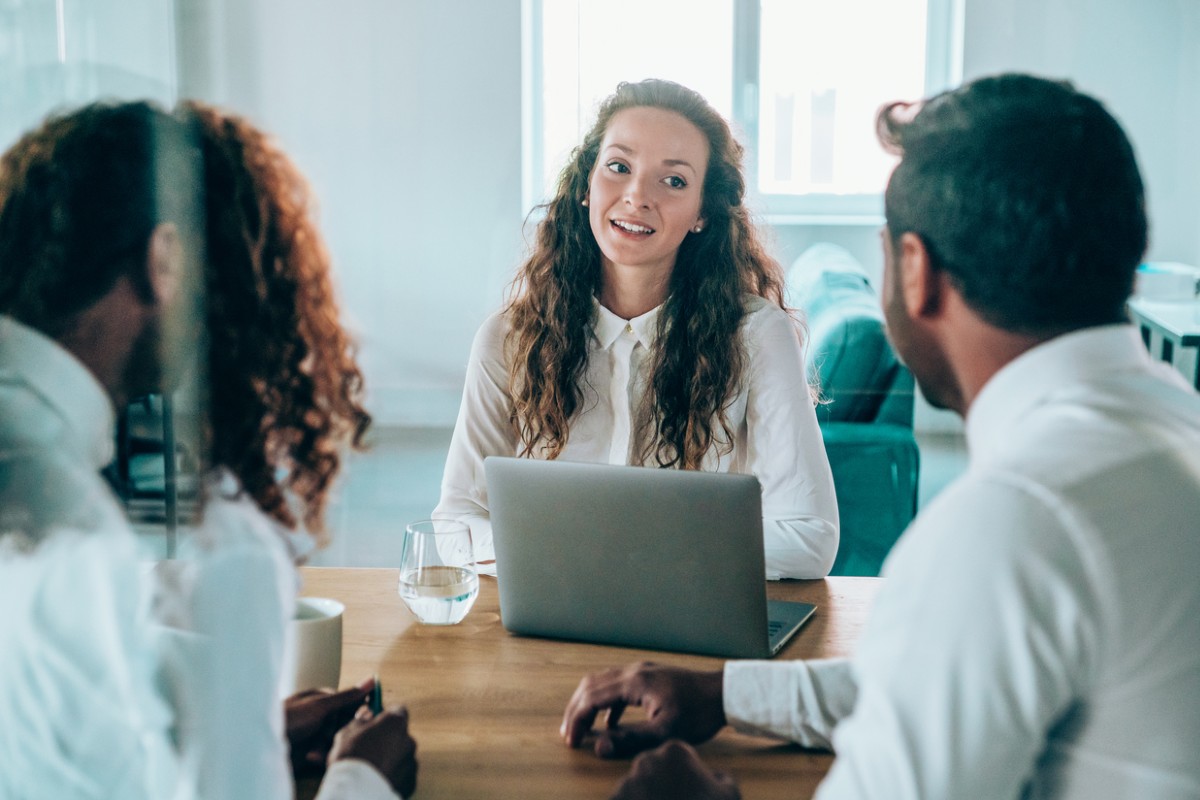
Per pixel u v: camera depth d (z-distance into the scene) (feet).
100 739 2.07
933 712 2.18
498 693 3.84
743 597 3.98
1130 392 2.47
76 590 2.05
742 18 16.75
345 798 2.87
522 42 16.22
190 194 2.21
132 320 2.10
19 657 2.02
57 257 2.03
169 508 2.16
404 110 16.33
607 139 6.40
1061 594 2.15
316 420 2.43
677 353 6.46
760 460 6.31
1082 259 2.43
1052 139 2.42
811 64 16.85
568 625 4.27
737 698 3.49
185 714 2.13
